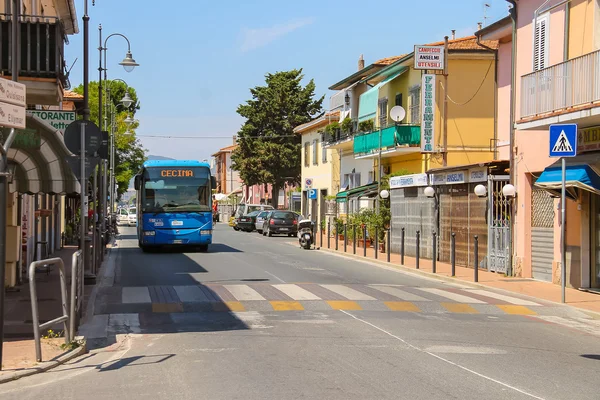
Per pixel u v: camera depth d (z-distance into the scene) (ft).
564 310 45.39
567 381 25.04
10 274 49.90
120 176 205.36
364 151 116.57
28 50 43.70
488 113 98.12
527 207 63.00
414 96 104.58
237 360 27.89
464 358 28.73
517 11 65.16
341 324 37.17
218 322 37.76
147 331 35.19
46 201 85.76
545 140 59.52
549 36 59.77
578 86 50.96
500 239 66.59
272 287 51.60
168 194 90.74
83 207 39.04
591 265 54.85
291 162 203.10
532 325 39.34
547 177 53.52
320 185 165.27
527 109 57.31
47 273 59.47
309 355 28.91
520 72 64.54
